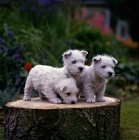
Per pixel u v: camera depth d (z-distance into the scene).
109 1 8.41
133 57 6.59
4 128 2.09
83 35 4.21
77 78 1.91
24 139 1.84
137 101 3.11
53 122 1.80
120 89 3.47
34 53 3.19
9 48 3.04
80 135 1.81
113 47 4.75
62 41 3.54
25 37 3.24
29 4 3.76
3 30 3.17
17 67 2.88
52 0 3.75
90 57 3.71
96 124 1.83
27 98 2.00
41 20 3.74
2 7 3.72
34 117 1.81
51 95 1.89
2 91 2.57
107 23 9.45
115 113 1.89
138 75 3.89
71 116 1.80
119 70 3.80
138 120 2.40
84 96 1.97
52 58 3.20
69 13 4.27
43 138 1.82
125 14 7.84
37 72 1.93
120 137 2.08
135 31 8.05
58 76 1.87
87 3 9.20
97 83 1.89
